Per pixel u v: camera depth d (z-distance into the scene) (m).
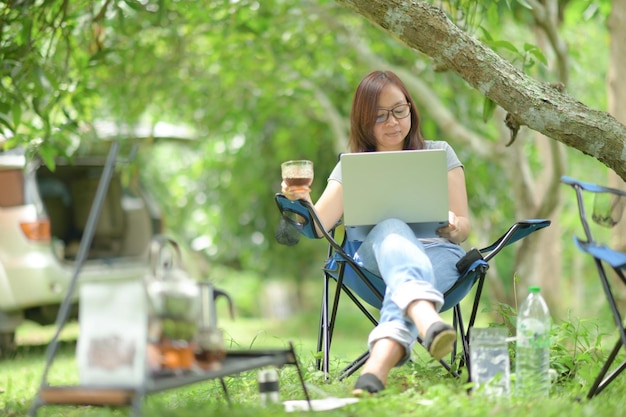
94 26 7.63
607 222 3.96
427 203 4.20
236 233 15.59
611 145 4.58
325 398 3.95
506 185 12.84
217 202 15.54
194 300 3.06
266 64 10.95
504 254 14.43
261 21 9.68
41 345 9.56
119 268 9.35
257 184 14.66
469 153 12.23
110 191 10.16
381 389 3.70
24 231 8.52
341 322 16.58
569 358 4.69
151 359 2.94
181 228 17.14
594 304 16.34
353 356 7.82
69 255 9.76
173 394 4.66
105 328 2.96
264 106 12.27
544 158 12.27
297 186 4.19
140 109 10.69
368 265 4.25
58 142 6.74
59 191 10.24
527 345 3.93
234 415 3.53
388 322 3.81
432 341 3.56
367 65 10.77
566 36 13.80
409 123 4.63
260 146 14.52
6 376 6.70
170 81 11.05
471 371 3.96
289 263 16.44
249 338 11.35
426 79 12.02
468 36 4.79
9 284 8.44
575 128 4.61
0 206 8.57
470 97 12.16
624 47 7.88
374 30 10.38
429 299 3.72
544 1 8.55
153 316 2.97
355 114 4.66
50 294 8.57
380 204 4.20
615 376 3.88
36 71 6.10
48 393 2.98
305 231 4.44
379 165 4.18
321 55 10.99
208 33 10.01
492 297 12.08
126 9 7.52
